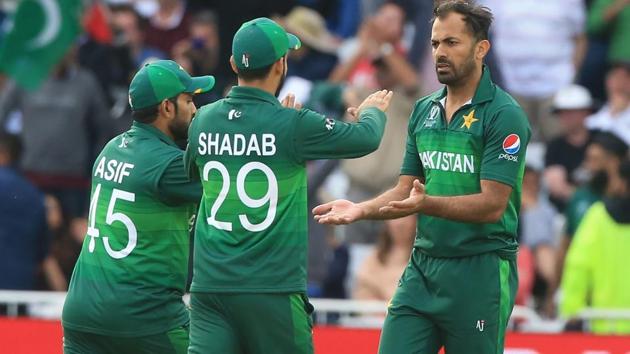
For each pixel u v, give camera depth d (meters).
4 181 40.72
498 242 26.72
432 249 26.78
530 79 49.97
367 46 47.44
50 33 44.16
